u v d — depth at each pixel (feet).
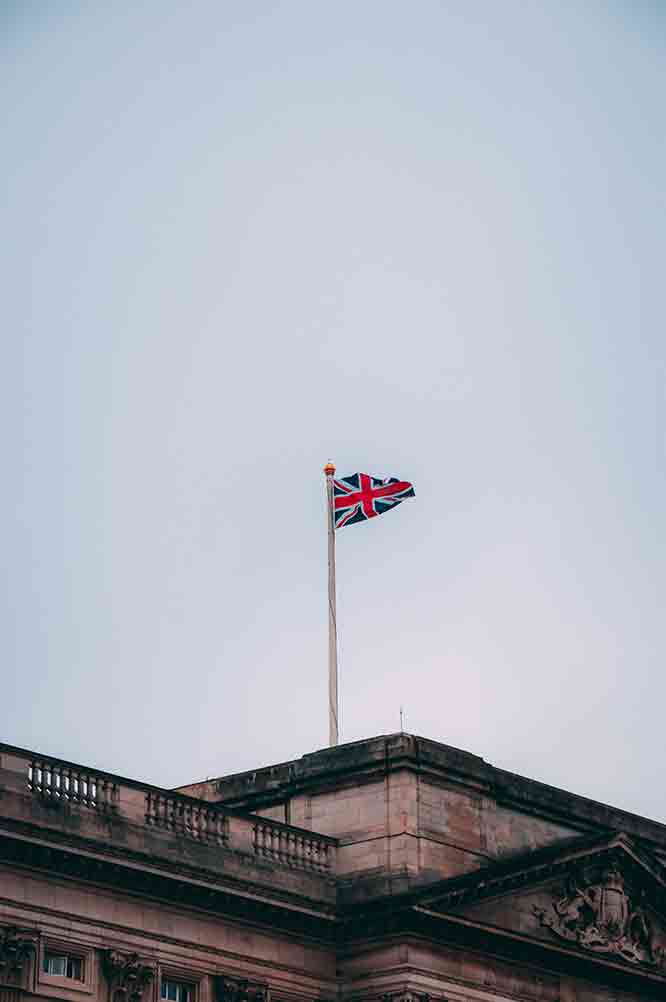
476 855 306.14
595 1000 312.29
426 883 297.74
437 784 305.53
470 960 298.56
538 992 305.12
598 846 314.14
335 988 295.07
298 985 290.76
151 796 281.74
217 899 282.77
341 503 328.29
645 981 317.83
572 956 307.78
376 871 298.56
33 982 262.26
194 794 319.27
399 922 291.38
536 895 308.40
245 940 286.66
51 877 267.39
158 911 277.85
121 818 276.82
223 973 282.36
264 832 294.66
